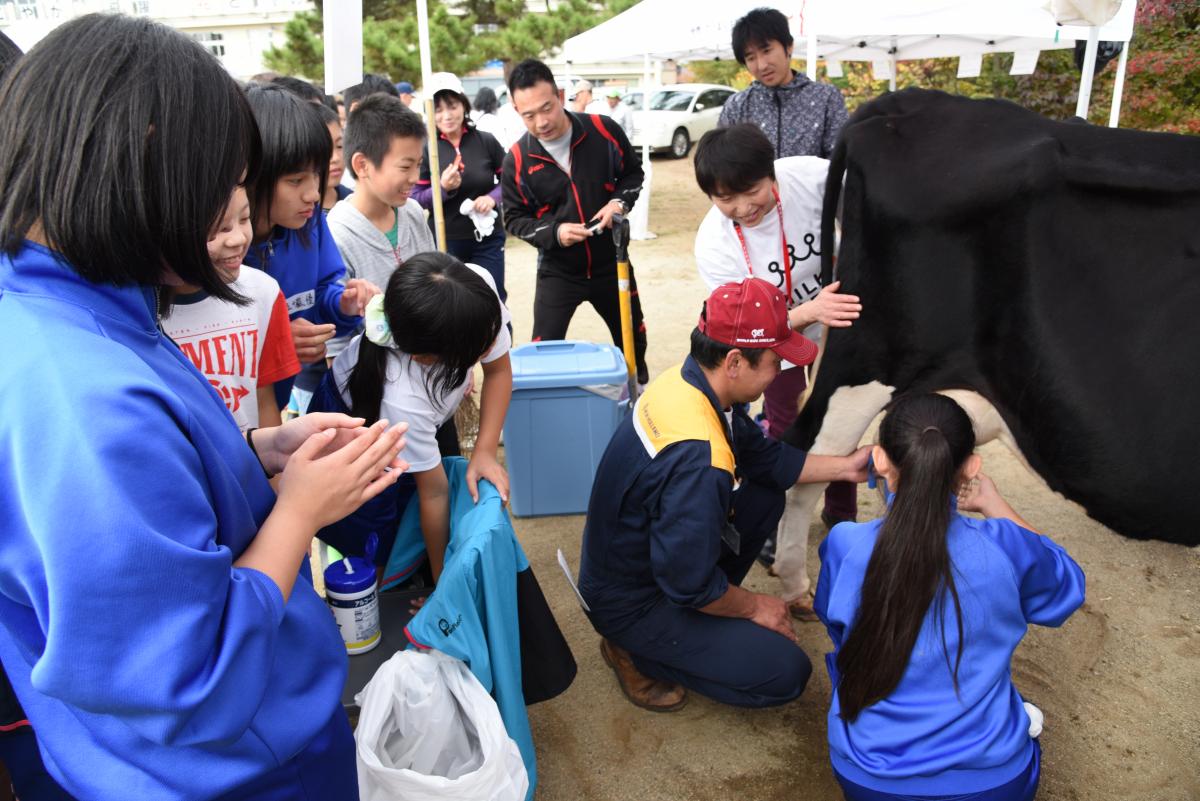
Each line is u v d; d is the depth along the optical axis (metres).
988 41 6.98
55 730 1.03
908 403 1.79
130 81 0.88
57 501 0.84
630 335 3.17
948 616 1.72
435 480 2.12
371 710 1.75
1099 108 7.35
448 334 1.85
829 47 7.59
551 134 3.89
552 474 3.43
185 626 0.89
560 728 2.44
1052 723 2.42
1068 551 3.28
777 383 3.21
